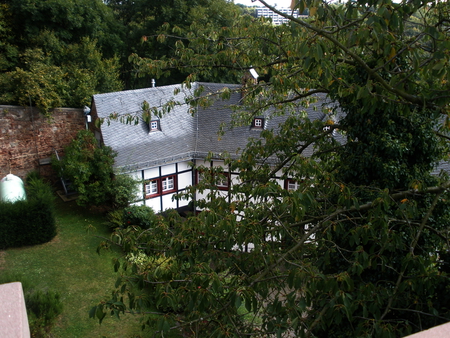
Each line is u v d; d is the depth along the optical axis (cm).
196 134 1988
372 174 775
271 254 469
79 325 1203
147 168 1800
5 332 130
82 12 2491
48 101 1950
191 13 2508
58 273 1450
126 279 421
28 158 2020
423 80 585
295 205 395
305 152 1638
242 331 489
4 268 1454
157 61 716
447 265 668
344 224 717
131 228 504
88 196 1783
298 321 404
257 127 1864
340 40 628
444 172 776
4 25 2300
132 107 1945
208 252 490
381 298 474
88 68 2436
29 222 1581
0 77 1962
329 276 434
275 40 729
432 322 583
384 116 723
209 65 734
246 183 771
